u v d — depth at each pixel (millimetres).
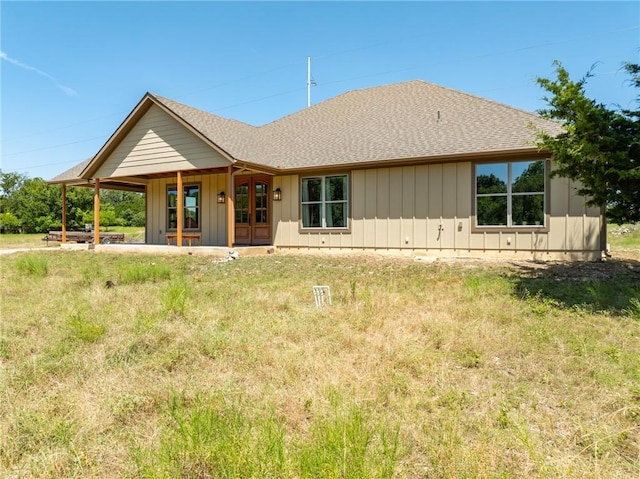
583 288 6785
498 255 10719
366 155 12133
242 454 2131
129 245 15164
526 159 10367
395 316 5375
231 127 15133
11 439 2469
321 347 4172
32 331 4879
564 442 2506
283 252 13805
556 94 5812
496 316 5203
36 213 40219
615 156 5477
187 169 13367
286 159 13773
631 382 3299
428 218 11562
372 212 12336
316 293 6445
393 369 3615
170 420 2711
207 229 15930
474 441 2506
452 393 3088
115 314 5492
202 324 4996
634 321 4883
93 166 15102
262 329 4820
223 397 2990
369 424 2619
